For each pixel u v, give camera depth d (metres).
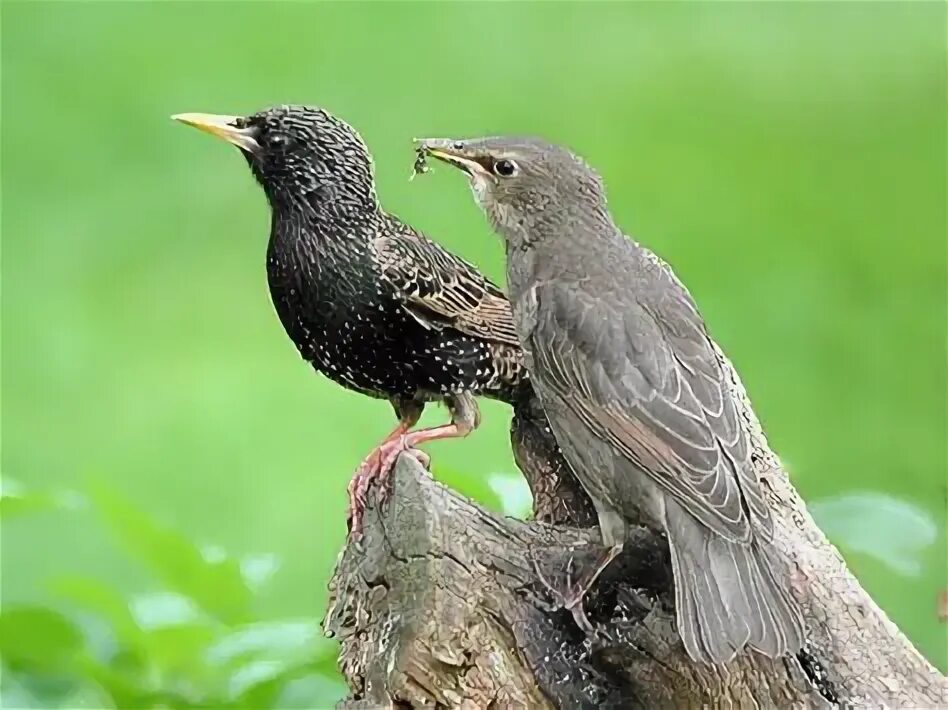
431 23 19.55
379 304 8.69
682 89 19.19
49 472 13.93
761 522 7.23
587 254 8.03
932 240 16.75
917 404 14.81
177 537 8.42
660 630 7.28
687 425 7.35
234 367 15.02
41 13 18.77
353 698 7.68
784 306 16.08
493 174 8.23
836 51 19.95
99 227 16.72
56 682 8.35
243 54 18.84
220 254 16.42
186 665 8.38
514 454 8.73
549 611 7.30
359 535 7.85
